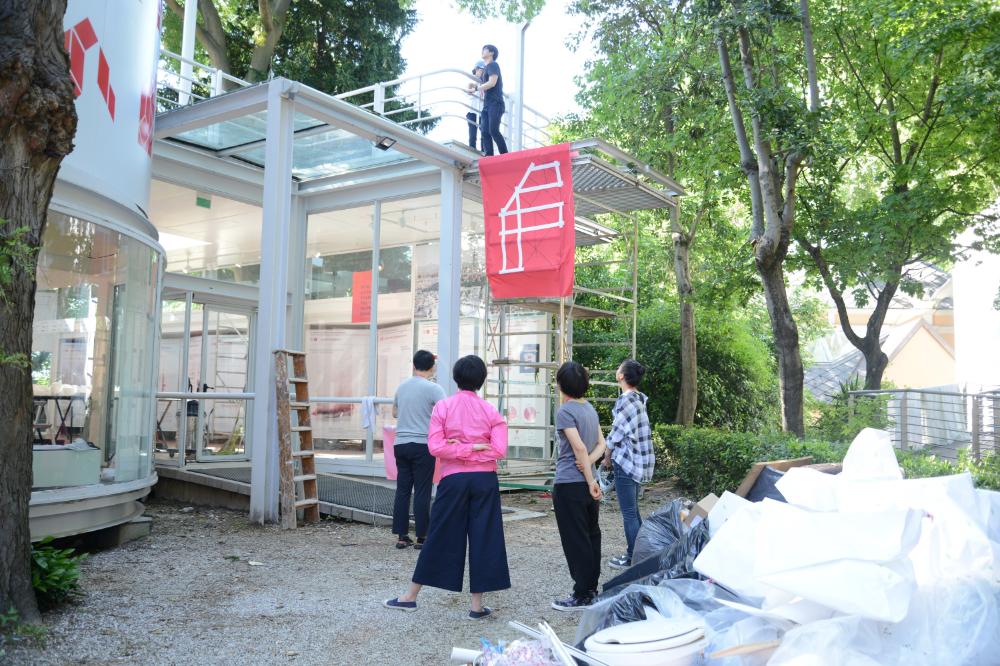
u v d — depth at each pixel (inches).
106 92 271.1
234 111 367.2
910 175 540.7
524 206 408.2
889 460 153.5
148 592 217.5
